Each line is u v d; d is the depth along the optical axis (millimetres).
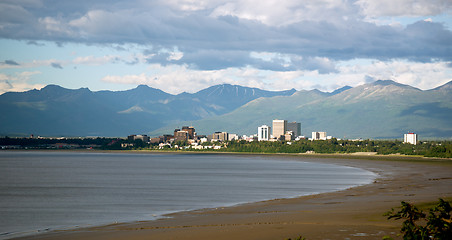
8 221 67688
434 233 30016
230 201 88062
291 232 46500
